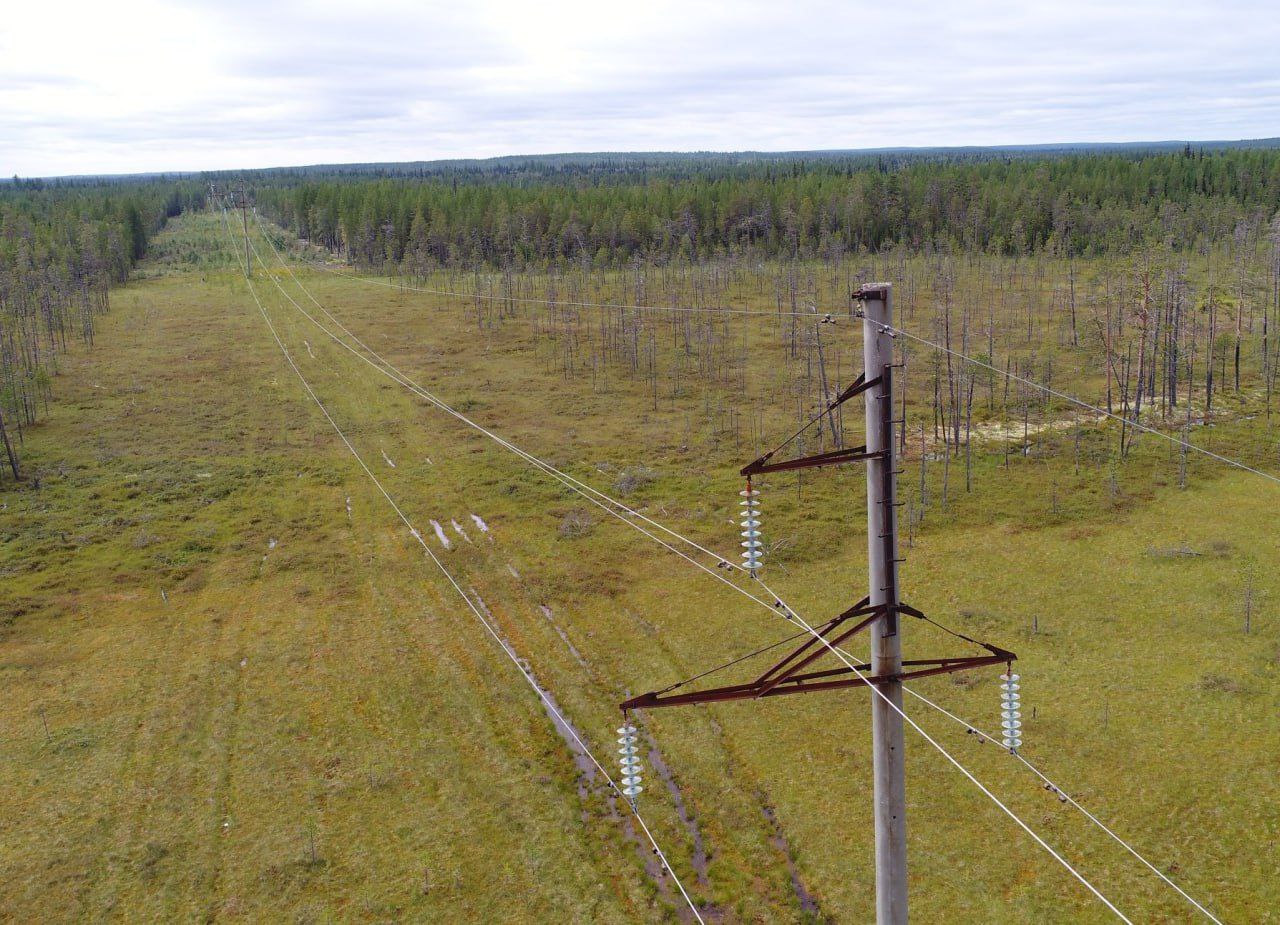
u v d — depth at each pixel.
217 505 71.75
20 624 53.09
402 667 48.09
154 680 47.12
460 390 103.12
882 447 17.78
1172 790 36.25
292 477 78.06
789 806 36.91
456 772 39.47
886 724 18.73
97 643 51.03
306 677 47.22
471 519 68.12
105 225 199.00
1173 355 84.06
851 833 35.25
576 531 64.81
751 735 41.56
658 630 51.41
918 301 137.50
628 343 118.62
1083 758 38.47
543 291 158.62
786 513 66.81
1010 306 127.00
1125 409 84.00
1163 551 56.81
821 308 138.00
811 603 53.59
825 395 83.62
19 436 86.62
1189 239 157.75
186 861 34.53
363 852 34.84
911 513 64.62
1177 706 41.59
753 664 47.34
